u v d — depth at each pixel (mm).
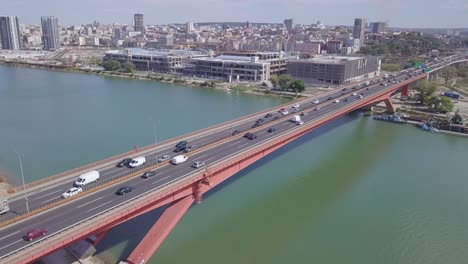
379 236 80500
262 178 109250
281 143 109938
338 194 100125
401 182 108812
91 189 72188
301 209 91062
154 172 80500
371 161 126438
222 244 75688
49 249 54406
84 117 175000
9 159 120250
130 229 78062
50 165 115250
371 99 176625
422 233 82125
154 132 149750
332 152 135500
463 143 149500
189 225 82188
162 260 70375
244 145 101000
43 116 175750
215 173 84812
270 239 78250
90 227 58781
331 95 188000
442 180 110562
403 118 184875
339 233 81375
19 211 64625
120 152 125938
